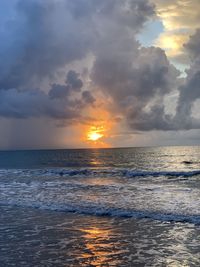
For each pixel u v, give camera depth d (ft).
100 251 32.78
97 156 320.91
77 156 335.67
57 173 135.23
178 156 278.26
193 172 116.06
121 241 35.99
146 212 49.44
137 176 116.37
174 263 28.91
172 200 59.52
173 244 34.35
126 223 44.11
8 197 68.44
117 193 70.79
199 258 29.86
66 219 47.26
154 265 28.63
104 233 39.40
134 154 346.33
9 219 47.88
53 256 31.50
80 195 68.69
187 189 76.74
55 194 71.00
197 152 364.79
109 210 51.55
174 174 116.16
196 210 49.67
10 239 37.47
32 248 34.04
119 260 30.17
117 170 136.36
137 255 31.37
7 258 31.22
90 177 116.37
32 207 56.70
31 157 346.54
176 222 43.52
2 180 106.83
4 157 370.73
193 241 35.09
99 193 71.26
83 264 29.30
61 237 37.91
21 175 128.06
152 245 34.30
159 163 192.95
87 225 43.47
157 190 75.36
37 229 41.73
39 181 102.17
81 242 35.86
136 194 68.74
